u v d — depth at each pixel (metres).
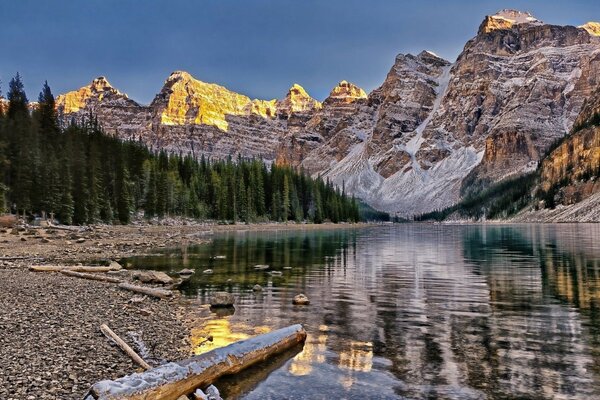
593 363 13.52
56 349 14.06
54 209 81.75
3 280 27.23
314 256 48.22
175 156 161.88
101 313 19.67
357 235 100.69
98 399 9.51
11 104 116.50
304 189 183.75
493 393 11.43
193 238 76.31
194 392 11.57
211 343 16.20
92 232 71.81
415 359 14.13
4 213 75.44
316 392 11.77
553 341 15.82
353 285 28.80
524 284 28.36
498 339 16.12
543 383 12.00
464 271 35.12
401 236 99.50
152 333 17.20
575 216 197.38
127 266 37.81
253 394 11.75
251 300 24.00
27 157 80.88
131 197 114.44
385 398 11.29
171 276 32.31
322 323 18.86
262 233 101.50
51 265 34.84
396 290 26.80
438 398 11.20
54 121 119.56
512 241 72.62
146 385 10.40
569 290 26.02
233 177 151.75
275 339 15.02
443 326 18.08
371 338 16.55
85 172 92.88
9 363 12.52
